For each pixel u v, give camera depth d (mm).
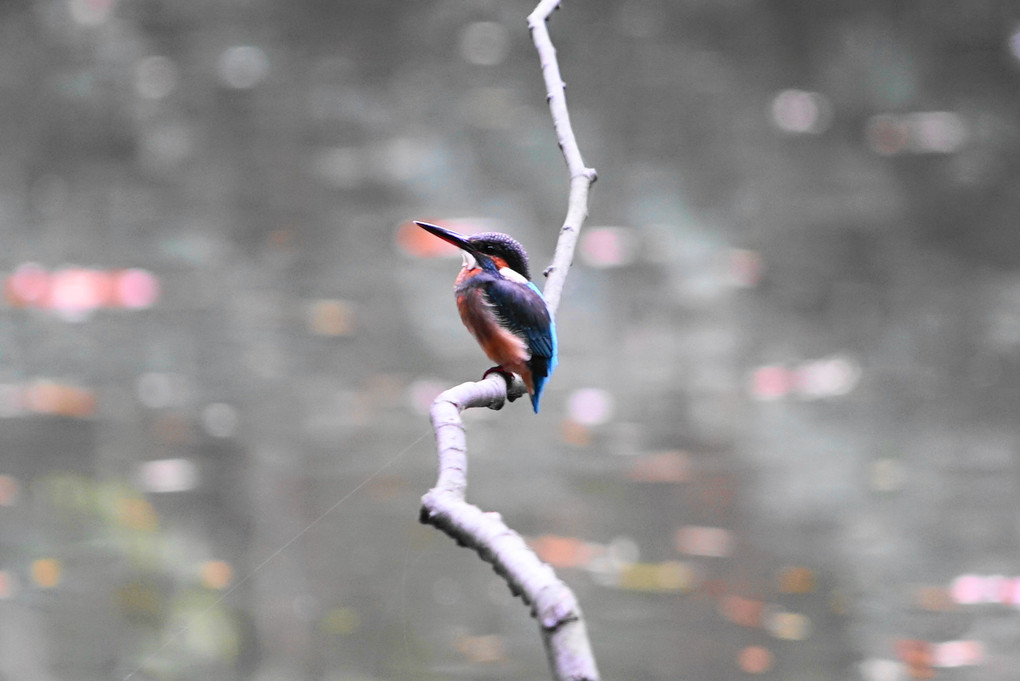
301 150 20188
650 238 17719
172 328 14305
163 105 20922
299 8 23188
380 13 23406
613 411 12961
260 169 19469
